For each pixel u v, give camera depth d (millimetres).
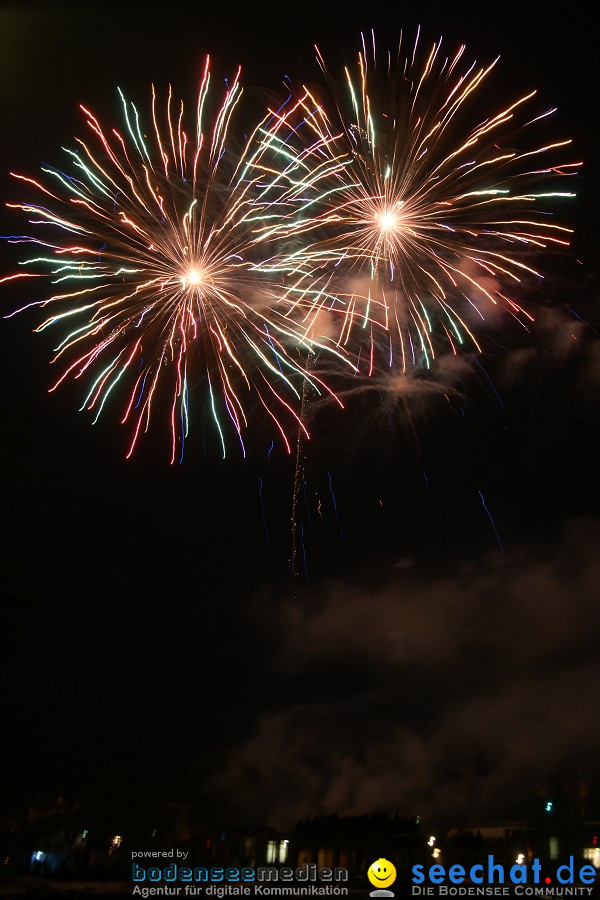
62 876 27891
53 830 32500
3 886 25062
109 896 23422
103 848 31781
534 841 27703
